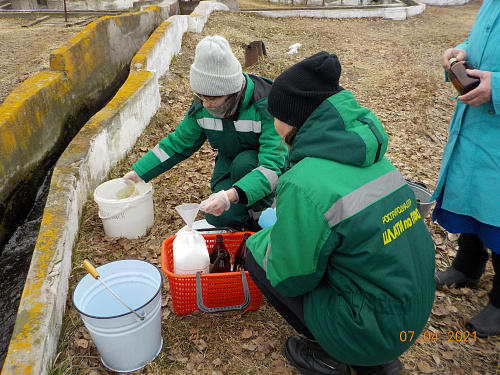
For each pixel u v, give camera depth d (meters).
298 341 2.50
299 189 1.76
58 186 3.42
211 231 3.04
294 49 9.87
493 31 2.29
